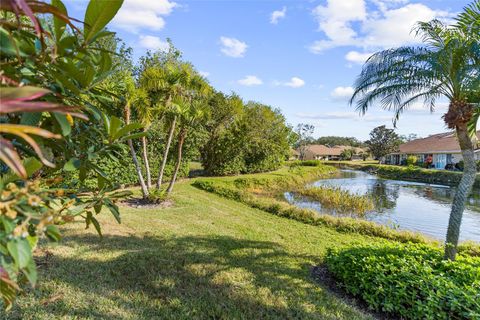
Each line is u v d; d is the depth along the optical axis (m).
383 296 3.20
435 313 2.87
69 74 0.96
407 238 6.57
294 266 4.29
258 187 15.24
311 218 7.79
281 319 2.81
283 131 20.83
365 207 11.67
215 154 16.31
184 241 4.90
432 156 30.67
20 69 0.88
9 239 0.71
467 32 3.87
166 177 11.98
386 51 4.31
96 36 0.91
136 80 8.72
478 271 3.42
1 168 0.91
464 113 3.83
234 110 15.20
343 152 55.97
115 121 1.25
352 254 3.98
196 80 7.98
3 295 0.83
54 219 0.93
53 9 0.76
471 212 11.63
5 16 0.92
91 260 3.67
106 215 6.07
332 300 3.29
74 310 2.56
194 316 2.71
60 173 1.37
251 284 3.50
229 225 6.44
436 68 3.93
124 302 2.80
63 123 0.86
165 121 8.65
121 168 9.37
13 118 0.95
